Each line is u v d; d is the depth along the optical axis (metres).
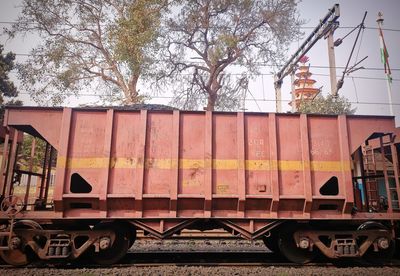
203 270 6.29
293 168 6.89
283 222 7.08
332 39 16.86
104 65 21.27
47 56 19.62
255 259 7.59
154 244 9.62
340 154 7.07
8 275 5.82
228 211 6.79
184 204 6.66
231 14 22.78
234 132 6.96
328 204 6.96
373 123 7.31
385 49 20.98
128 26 18.20
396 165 7.38
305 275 6.04
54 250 6.37
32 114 6.72
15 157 7.59
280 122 7.11
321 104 20.92
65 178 6.45
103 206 6.44
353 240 6.88
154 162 6.67
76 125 6.75
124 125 6.81
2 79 33.84
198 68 23.36
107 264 6.84
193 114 6.97
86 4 20.78
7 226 6.59
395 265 7.04
